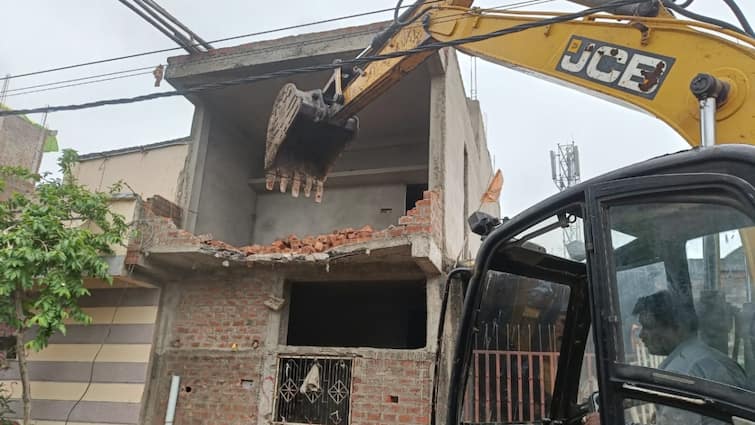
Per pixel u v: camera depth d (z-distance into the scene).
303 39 9.23
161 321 8.64
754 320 1.62
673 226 1.81
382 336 12.44
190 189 9.67
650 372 1.72
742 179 1.63
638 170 1.91
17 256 6.68
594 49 3.22
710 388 1.60
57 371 8.66
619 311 1.82
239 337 8.30
